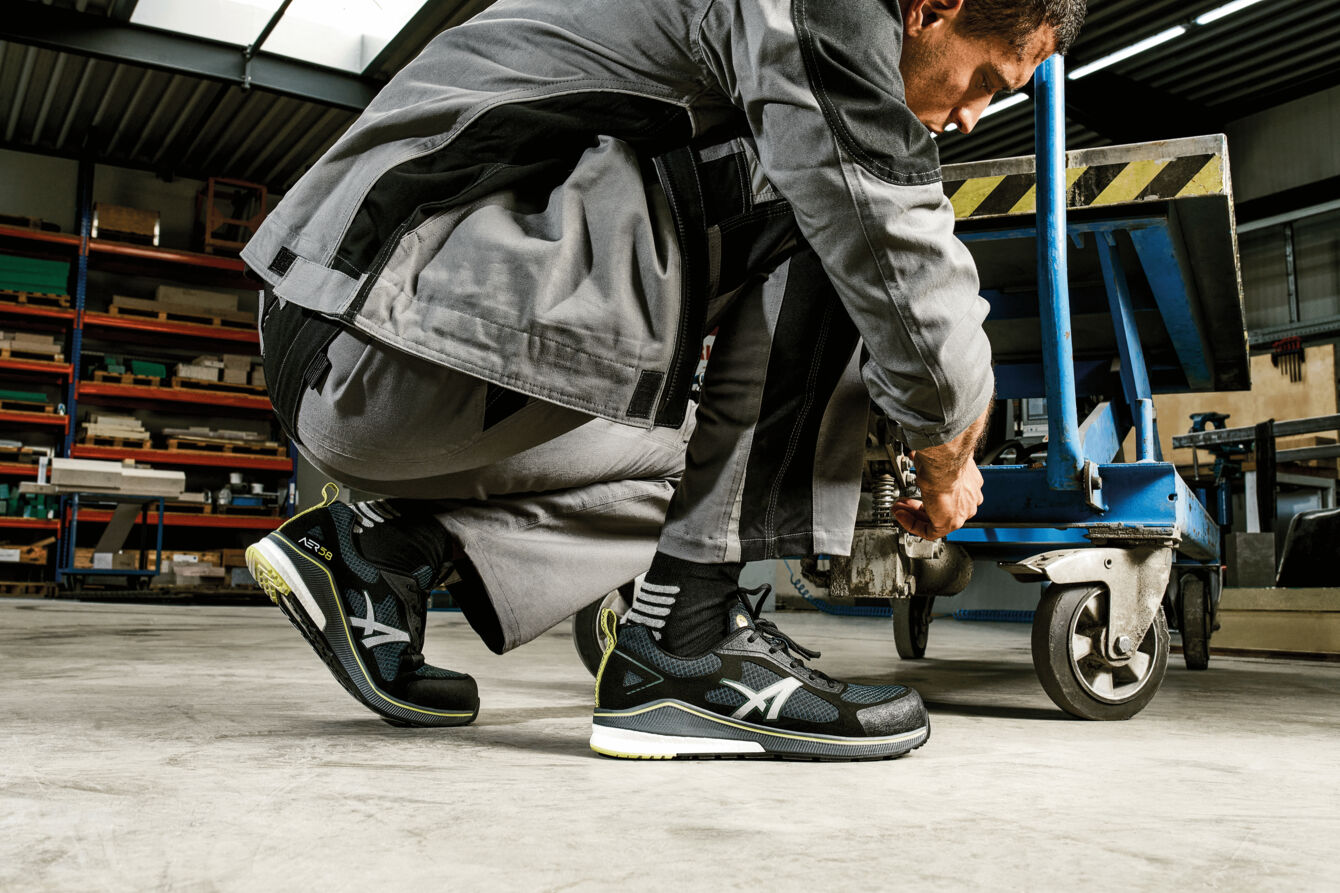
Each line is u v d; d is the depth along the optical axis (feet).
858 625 18.11
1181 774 3.17
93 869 1.83
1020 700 5.60
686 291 3.11
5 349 29.53
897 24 2.94
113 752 3.11
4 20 24.08
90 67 27.68
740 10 2.84
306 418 3.38
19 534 29.81
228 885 1.74
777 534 3.35
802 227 2.93
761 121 2.86
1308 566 11.51
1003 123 28.30
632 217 3.04
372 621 3.67
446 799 2.49
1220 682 7.46
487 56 3.21
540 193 3.14
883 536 4.85
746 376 3.36
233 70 26.58
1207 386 8.66
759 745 3.24
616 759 3.20
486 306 2.91
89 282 32.65
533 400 3.18
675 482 4.43
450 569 4.10
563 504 4.02
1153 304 6.81
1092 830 2.32
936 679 7.02
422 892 1.72
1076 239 5.58
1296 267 28.86
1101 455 6.28
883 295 2.90
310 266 3.02
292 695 4.84
